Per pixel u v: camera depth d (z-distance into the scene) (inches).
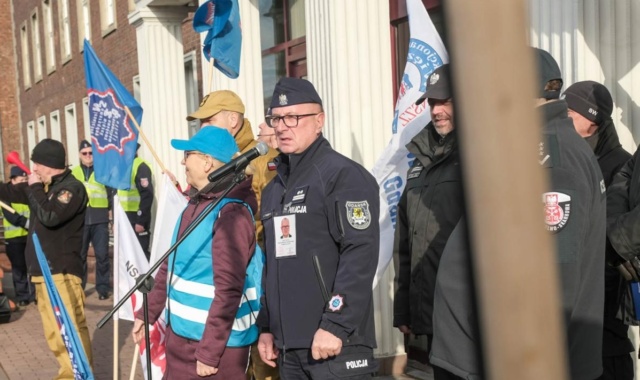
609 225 99.0
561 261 80.2
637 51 146.3
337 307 109.7
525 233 16.3
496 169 16.4
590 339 84.5
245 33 292.4
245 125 173.5
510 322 16.3
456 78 16.7
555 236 80.7
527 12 16.4
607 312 114.8
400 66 244.1
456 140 17.0
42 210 210.4
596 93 122.7
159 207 163.5
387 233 157.6
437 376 103.1
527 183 16.3
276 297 119.0
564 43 151.4
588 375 84.0
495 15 16.3
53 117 807.1
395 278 127.6
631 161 108.2
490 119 16.4
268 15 334.6
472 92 16.5
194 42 407.8
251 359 155.3
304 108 118.3
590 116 121.7
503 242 16.4
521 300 16.3
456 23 16.6
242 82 291.9
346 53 212.8
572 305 80.4
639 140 146.4
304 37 303.1
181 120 389.7
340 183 114.9
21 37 926.4
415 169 122.6
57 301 182.7
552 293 16.3
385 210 157.8
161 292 146.9
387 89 216.7
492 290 16.4
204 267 132.3
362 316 111.0
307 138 119.1
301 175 119.2
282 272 118.2
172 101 386.6
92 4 610.2
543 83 87.0
